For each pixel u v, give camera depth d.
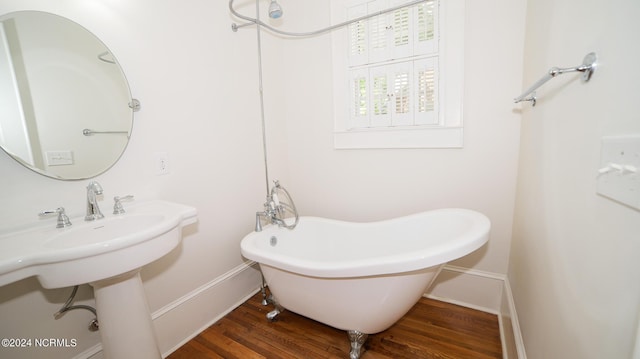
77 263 0.78
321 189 2.10
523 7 1.35
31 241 0.85
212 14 1.58
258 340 1.44
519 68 1.39
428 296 1.76
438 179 1.66
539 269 0.93
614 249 0.48
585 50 0.63
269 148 2.03
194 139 1.51
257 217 1.70
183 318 1.46
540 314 0.88
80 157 1.08
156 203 1.26
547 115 0.92
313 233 1.79
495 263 1.57
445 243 1.08
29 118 0.96
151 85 1.30
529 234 1.09
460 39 1.49
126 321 0.99
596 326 0.53
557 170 0.80
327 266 1.12
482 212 1.57
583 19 0.65
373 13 1.70
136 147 1.26
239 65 1.76
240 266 1.81
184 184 1.47
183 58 1.44
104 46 1.14
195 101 1.50
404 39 1.64
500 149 1.48
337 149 1.98
